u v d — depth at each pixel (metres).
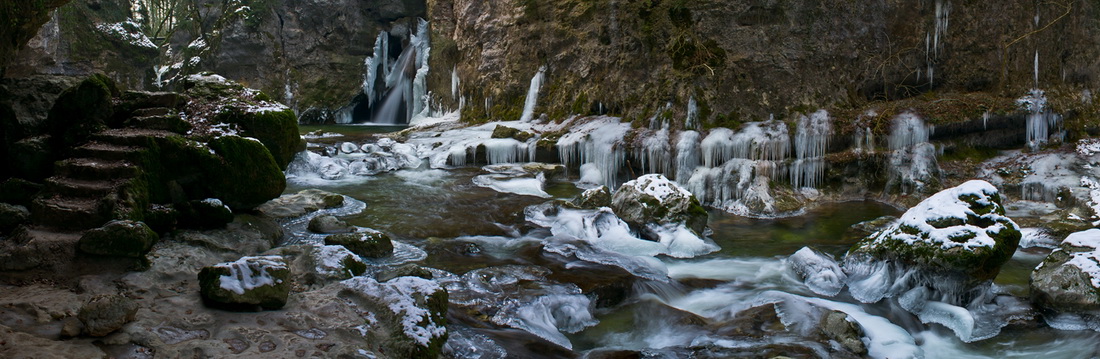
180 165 6.62
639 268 6.65
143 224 5.46
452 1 18.64
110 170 6.23
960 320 5.57
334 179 10.74
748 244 7.86
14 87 7.27
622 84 11.81
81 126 6.95
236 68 21.25
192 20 24.05
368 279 5.26
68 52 19.11
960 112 10.60
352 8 21.69
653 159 10.50
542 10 13.53
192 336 4.26
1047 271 5.90
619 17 11.87
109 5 21.03
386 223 8.04
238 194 6.89
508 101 14.56
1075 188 9.14
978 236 5.71
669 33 11.18
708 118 10.71
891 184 9.97
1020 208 9.30
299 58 21.59
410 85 21.36
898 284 6.11
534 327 5.20
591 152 11.06
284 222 7.71
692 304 6.07
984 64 11.67
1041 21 11.74
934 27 11.52
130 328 4.20
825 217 9.10
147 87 21.50
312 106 21.47
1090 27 12.24
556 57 13.32
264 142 7.46
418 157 12.08
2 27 7.25
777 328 5.40
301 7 21.48
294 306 4.85
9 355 3.72
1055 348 5.30
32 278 5.09
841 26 11.04
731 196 9.83
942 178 10.05
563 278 6.13
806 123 10.33
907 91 11.64
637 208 8.04
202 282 4.87
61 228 5.70
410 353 4.35
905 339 5.31
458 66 16.94
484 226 8.04
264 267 4.83
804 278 6.59
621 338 5.38
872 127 10.28
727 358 4.81
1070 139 11.49
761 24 10.75
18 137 7.01
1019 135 11.20
